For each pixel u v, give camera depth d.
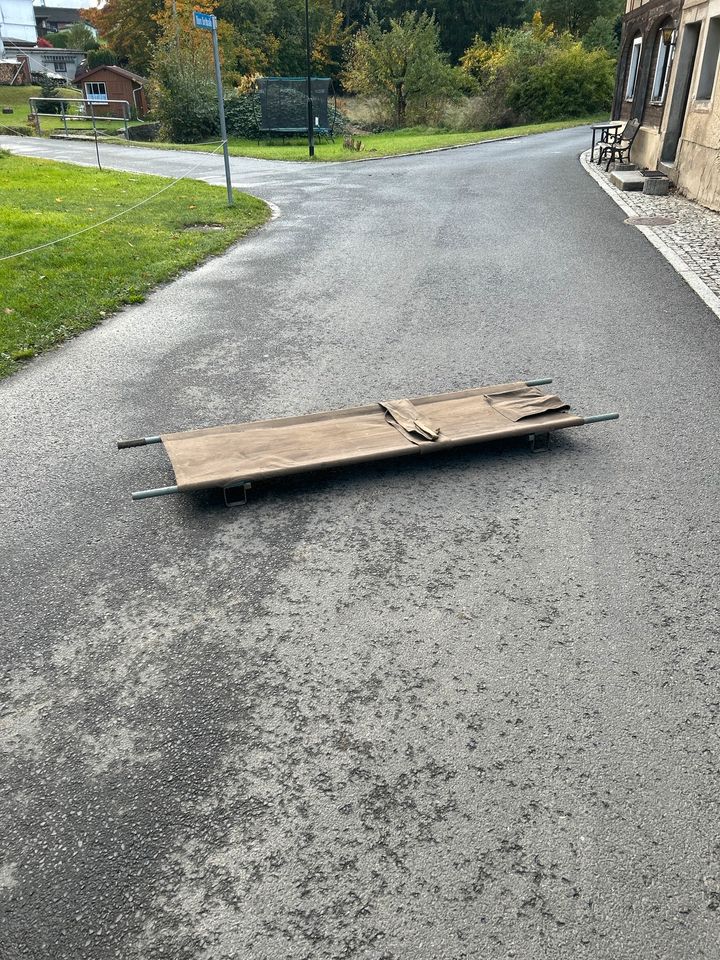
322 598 3.73
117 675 3.27
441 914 2.31
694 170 14.01
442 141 30.36
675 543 4.11
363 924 2.29
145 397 6.15
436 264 10.27
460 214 13.73
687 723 2.96
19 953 2.24
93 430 5.58
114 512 4.51
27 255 10.22
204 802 2.69
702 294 8.62
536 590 3.75
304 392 6.18
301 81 35.25
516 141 28.88
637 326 7.62
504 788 2.71
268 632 3.51
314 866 2.46
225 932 2.28
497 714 3.02
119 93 52.00
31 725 3.03
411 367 6.66
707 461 4.99
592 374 6.44
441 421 5.19
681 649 3.35
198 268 10.41
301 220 13.73
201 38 41.44
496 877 2.41
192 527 4.35
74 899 2.38
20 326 7.74
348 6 71.00
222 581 3.88
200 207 14.38
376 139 36.00
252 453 4.75
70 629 3.55
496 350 7.03
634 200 14.35
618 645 3.38
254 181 18.97
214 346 7.32
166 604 3.71
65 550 4.14
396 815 2.62
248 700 3.13
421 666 3.28
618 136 19.12
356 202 15.45
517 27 65.81
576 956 2.19
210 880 2.43
